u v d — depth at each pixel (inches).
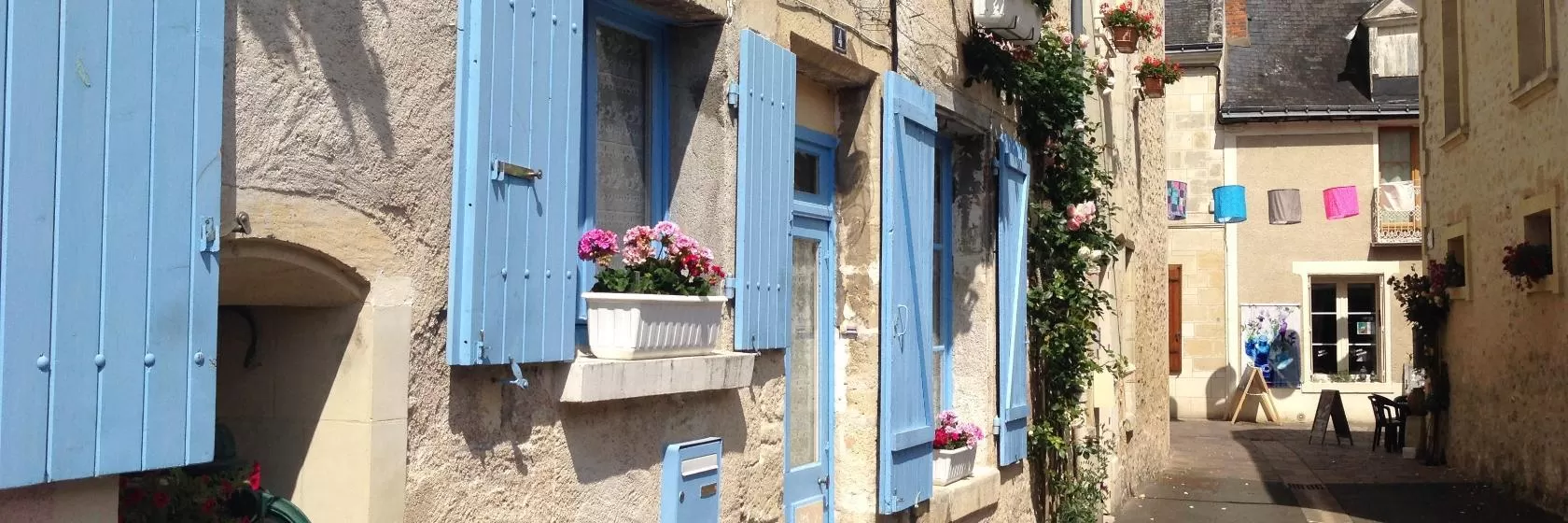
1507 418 565.9
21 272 108.3
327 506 151.4
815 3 247.8
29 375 109.1
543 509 179.2
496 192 164.9
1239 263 996.6
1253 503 524.1
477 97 161.5
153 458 120.4
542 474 178.9
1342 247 979.9
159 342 120.4
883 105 272.7
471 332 160.9
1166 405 697.6
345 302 150.6
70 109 111.7
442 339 160.9
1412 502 531.5
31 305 109.2
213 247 125.0
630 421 197.6
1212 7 1010.1
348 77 144.6
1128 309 548.1
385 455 151.9
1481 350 606.9
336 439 151.6
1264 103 999.6
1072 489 410.9
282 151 135.7
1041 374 390.3
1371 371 986.7
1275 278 991.0
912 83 283.4
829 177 274.4
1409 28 993.5
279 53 135.3
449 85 160.2
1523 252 518.3
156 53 119.0
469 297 160.7
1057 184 391.2
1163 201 704.4
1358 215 977.5
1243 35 1045.8
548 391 179.9
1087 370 403.2
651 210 216.1
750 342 222.1
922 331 293.9
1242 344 994.7
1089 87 378.3
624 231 210.5
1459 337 649.0
